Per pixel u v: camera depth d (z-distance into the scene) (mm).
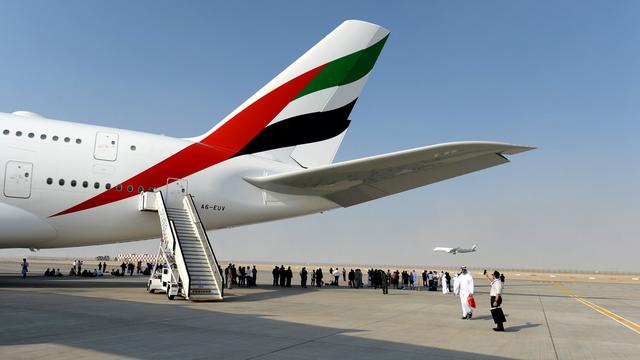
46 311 11117
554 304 20094
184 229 17703
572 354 8234
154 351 7062
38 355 6500
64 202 18094
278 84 21500
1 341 7469
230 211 20438
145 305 13188
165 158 19609
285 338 8617
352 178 19531
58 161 18109
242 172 20641
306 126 21688
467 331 10781
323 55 21797
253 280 26750
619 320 14258
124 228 19266
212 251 16609
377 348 7973
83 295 15656
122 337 8070
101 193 18531
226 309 13086
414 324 11609
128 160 19047
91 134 18938
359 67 22203
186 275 15172
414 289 32844
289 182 20312
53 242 18906
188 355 6871
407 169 18422
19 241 18234
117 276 41125
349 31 21953
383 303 17375
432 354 7648
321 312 13266
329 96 21875
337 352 7480
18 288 18594
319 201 21625
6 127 17938
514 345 8969
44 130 18375
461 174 18391
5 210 17344
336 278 33969
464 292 13484
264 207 20875
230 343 7930
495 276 11234
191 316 11227
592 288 42219
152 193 18906
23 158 17688
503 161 17344
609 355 8242
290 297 18453
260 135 21219
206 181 20000
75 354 6625
